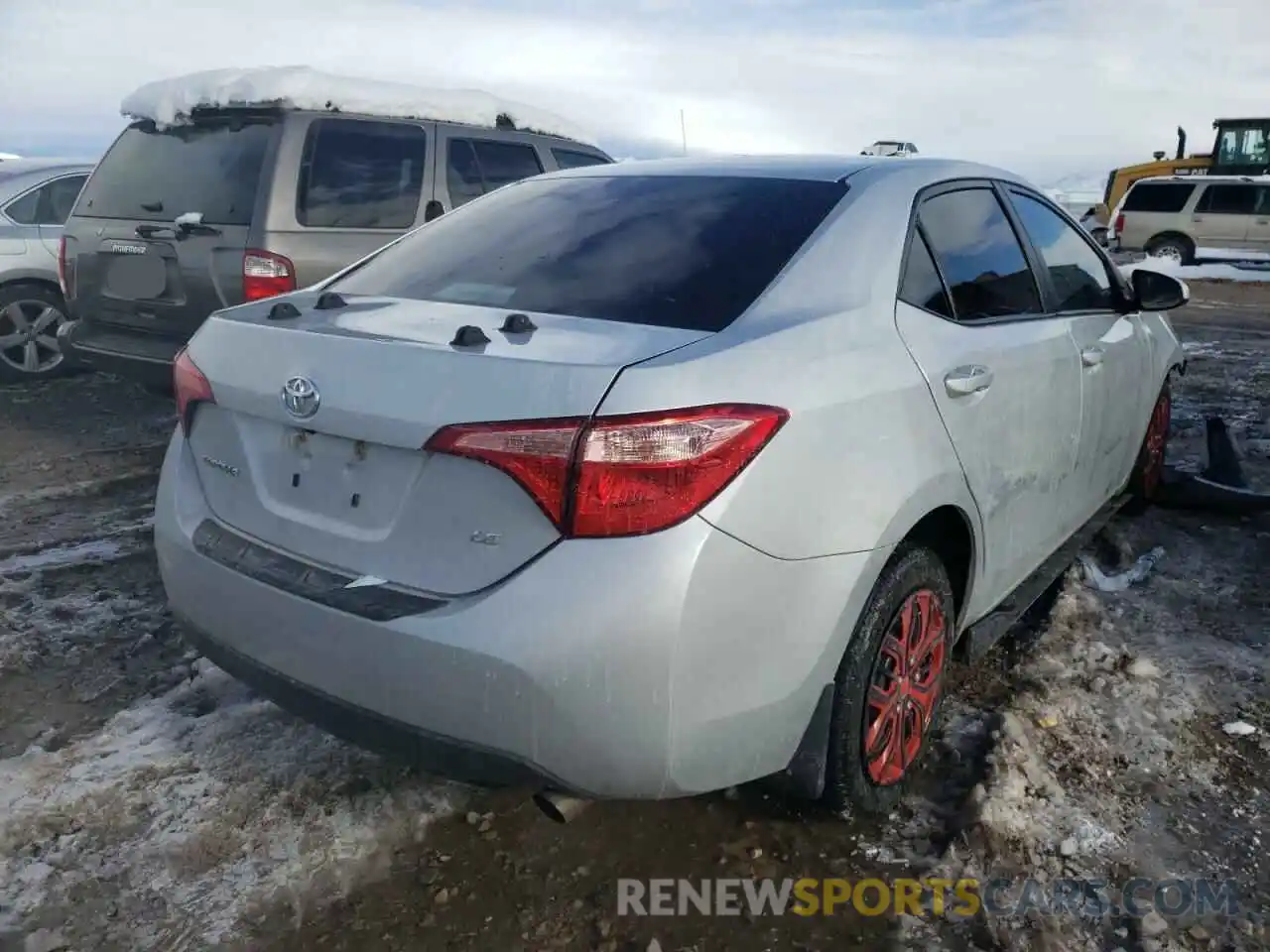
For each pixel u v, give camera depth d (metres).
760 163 3.14
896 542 2.38
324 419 2.21
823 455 2.20
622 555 1.95
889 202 2.82
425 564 2.11
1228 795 2.79
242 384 2.38
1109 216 23.84
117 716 3.04
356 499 2.22
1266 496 4.83
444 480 2.08
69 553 4.29
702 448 1.99
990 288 3.13
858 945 2.27
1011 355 3.00
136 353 5.68
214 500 2.55
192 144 5.72
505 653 1.96
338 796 2.69
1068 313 3.58
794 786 2.42
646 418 1.96
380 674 2.10
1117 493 4.49
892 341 2.55
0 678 3.25
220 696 3.16
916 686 2.71
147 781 2.73
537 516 1.99
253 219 5.36
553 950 2.25
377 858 2.49
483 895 2.39
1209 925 2.32
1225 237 19.67
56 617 3.69
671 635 1.97
